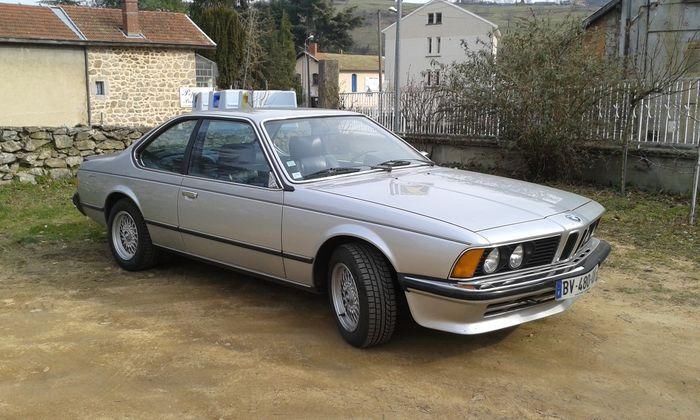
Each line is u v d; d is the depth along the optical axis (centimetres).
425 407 356
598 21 1498
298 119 530
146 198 583
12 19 2391
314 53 6272
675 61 1192
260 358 419
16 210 912
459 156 1346
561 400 365
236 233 500
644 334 462
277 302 529
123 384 384
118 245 632
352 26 7462
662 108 1023
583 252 440
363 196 433
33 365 411
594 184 1116
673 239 739
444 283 378
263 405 358
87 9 2667
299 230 451
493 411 352
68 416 348
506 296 377
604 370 404
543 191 475
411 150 572
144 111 2666
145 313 504
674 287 571
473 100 1220
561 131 1080
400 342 444
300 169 482
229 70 3462
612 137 1086
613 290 562
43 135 1118
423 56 5612
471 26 5347
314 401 362
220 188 510
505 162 1259
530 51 1105
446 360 416
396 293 420
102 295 549
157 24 2761
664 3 1379
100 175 641
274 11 6988
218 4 4412
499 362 413
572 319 491
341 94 1672
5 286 576
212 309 512
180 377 392
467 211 403
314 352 428
